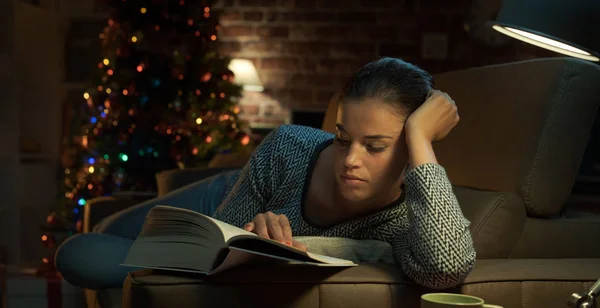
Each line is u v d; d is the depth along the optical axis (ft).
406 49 18.61
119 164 14.75
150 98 15.12
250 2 18.80
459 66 18.49
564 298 4.16
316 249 4.53
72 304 8.52
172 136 15.11
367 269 4.11
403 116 4.25
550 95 5.41
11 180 16.07
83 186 14.76
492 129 5.74
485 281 4.11
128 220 6.99
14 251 16.05
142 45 15.03
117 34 15.03
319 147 4.97
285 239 4.14
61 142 17.42
